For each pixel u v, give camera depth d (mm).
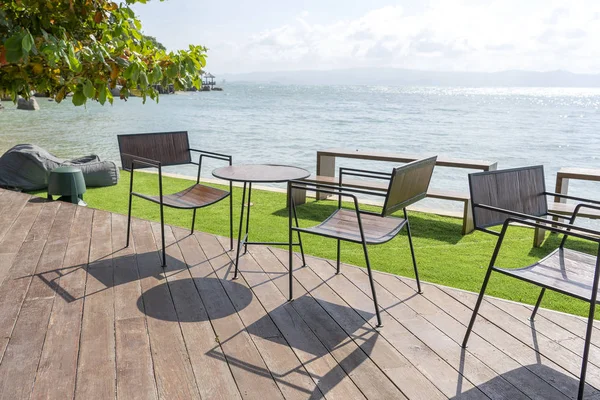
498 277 3971
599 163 13641
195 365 2430
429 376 2359
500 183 2977
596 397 2209
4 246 4273
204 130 22875
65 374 2338
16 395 2172
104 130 21656
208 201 3949
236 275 3619
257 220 5762
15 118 27953
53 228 4820
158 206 6566
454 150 16406
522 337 2750
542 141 19375
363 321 2934
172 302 3178
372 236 3000
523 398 2197
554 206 4898
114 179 8008
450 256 4535
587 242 5066
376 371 2398
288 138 19688
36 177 7523
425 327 2861
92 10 2094
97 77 2059
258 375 2350
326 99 80000
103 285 3445
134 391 2211
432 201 8227
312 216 5977
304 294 3324
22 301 3172
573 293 2154
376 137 20500
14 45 1624
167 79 2342
